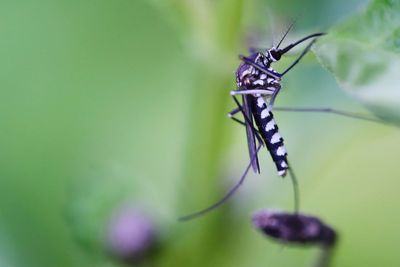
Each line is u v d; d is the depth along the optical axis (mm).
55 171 93
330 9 84
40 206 91
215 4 80
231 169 85
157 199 87
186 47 84
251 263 87
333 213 101
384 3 69
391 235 100
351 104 85
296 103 86
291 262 94
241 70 76
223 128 84
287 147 86
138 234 85
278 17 82
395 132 84
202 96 83
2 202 90
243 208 85
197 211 85
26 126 94
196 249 86
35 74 96
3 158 92
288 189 86
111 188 87
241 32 80
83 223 86
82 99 97
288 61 77
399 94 69
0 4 97
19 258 88
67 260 90
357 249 101
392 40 70
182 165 85
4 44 96
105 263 88
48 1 97
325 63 70
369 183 101
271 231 76
